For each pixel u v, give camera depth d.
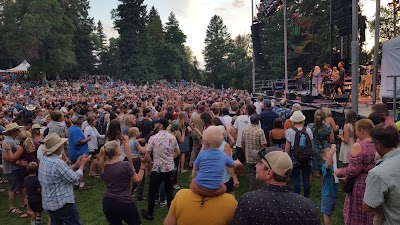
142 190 6.90
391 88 10.52
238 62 86.94
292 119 5.76
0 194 7.72
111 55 87.25
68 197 4.38
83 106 12.42
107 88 48.59
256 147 5.98
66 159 5.97
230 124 8.03
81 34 74.94
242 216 2.28
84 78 74.31
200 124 8.16
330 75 14.74
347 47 16.42
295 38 43.47
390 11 31.59
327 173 4.73
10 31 56.12
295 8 43.72
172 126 6.72
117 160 4.28
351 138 5.98
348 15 13.71
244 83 77.50
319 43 40.94
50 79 70.06
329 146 5.81
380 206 2.59
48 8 56.38
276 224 2.18
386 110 4.66
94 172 8.71
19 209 6.73
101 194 7.44
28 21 53.44
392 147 2.65
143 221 5.84
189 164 8.87
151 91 39.53
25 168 6.41
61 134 7.82
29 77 58.81
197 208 2.60
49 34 56.31
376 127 2.77
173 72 84.25
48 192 4.33
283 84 23.11
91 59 77.06
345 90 14.13
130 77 65.12
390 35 32.59
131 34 66.56
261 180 2.43
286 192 2.30
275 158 2.34
